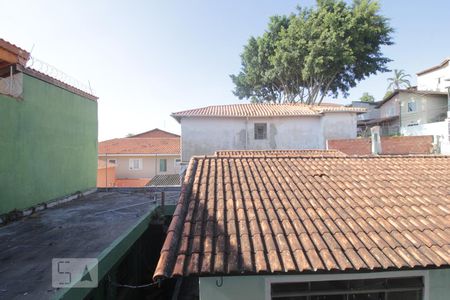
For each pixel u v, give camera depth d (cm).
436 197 540
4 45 534
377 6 2250
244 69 2922
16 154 710
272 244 389
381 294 419
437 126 2123
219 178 598
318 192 557
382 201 524
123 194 1099
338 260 365
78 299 396
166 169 2794
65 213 771
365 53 2338
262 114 1780
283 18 2580
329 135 1781
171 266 348
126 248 588
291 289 407
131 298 772
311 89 2502
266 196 529
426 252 386
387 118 3269
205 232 411
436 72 3278
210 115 1745
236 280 396
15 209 707
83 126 1081
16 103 710
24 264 450
